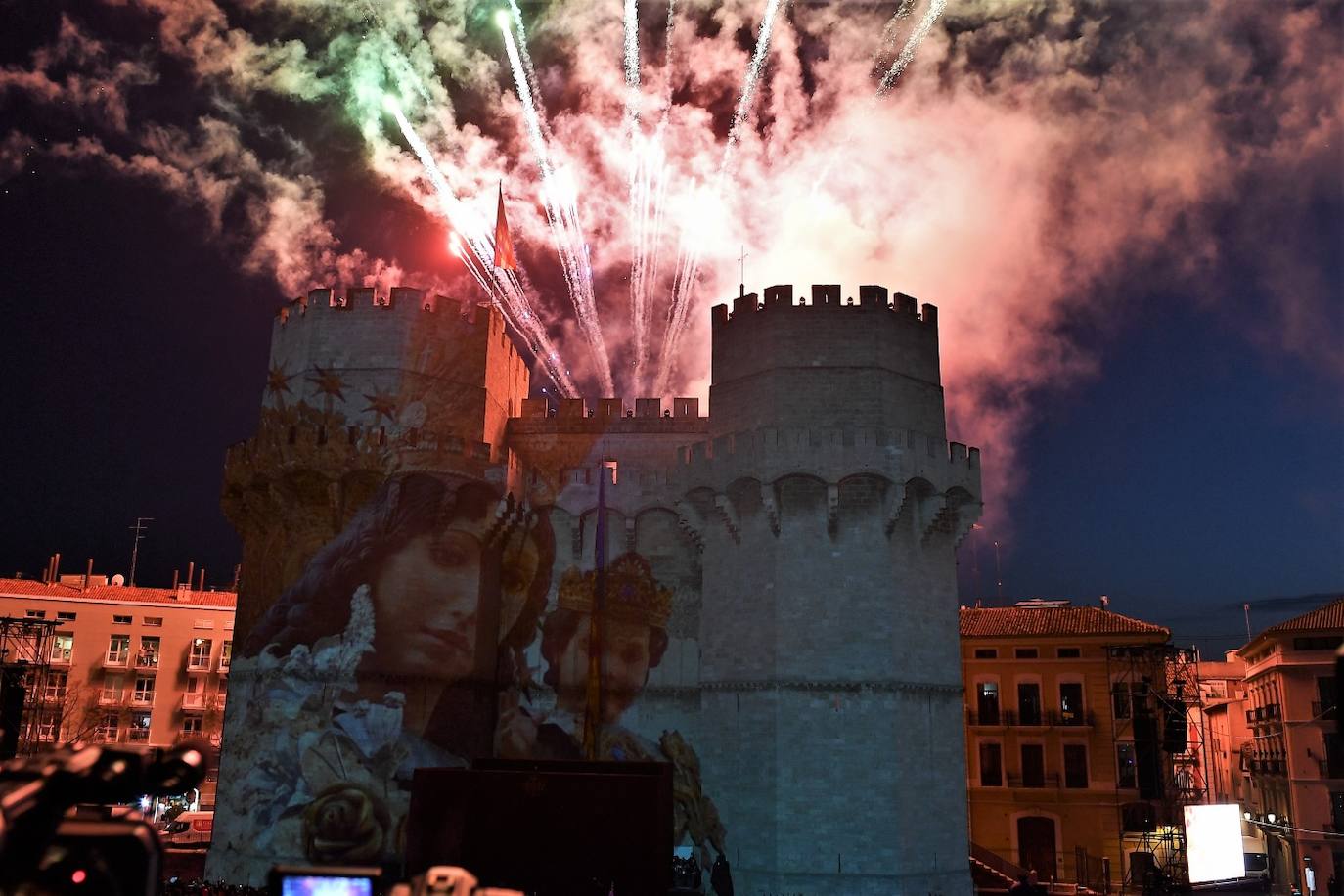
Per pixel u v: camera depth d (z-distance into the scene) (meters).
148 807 71.81
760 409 49.56
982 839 64.56
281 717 46.81
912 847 45.12
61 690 88.19
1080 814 63.56
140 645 91.00
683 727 50.03
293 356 50.47
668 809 37.84
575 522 52.59
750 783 46.59
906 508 48.69
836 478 47.47
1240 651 81.88
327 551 48.31
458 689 48.25
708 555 50.50
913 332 50.84
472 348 51.75
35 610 88.69
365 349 49.72
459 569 49.16
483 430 51.22
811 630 46.75
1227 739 92.50
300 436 48.75
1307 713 69.06
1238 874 61.91
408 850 36.06
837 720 45.78
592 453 54.59
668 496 52.03
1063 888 59.47
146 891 5.54
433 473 48.62
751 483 48.91
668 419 54.81
